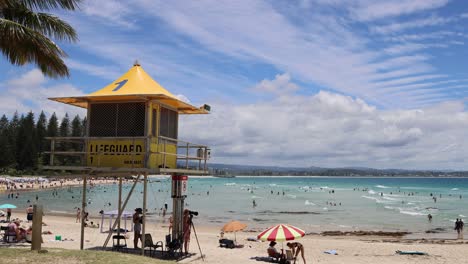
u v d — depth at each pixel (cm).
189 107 1672
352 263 2003
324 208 6309
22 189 9575
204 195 9769
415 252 2328
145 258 1281
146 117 1466
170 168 1492
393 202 7669
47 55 1545
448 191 12406
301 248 1884
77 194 9519
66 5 1558
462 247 2591
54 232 2725
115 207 6306
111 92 1530
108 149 1493
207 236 2925
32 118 11800
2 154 11238
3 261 1104
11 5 1516
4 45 1510
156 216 4791
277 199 8438
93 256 1232
